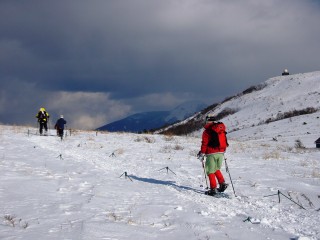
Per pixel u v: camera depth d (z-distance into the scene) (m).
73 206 7.47
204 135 9.78
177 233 6.05
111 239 5.49
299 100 79.00
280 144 31.38
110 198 8.45
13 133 27.39
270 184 11.13
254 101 88.94
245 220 6.96
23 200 7.71
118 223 6.39
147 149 21.45
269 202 8.81
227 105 96.50
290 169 14.65
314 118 56.03
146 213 7.29
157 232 6.07
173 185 10.80
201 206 8.05
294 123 55.31
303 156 20.53
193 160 17.00
